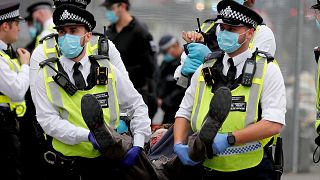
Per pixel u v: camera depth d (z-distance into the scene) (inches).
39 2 770.2
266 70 440.1
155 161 492.7
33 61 495.2
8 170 623.5
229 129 439.5
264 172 453.1
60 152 466.0
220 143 431.8
